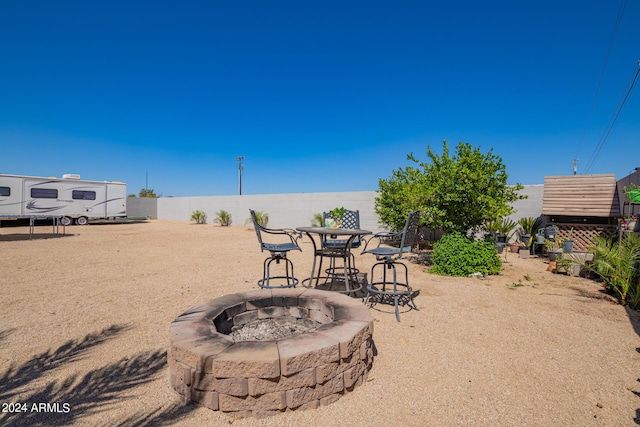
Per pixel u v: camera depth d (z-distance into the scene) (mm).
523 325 3539
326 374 2158
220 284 5445
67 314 3906
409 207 7895
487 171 6492
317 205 14953
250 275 6164
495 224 9172
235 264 7305
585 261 5992
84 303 4344
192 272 6391
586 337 3227
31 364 2705
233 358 2020
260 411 2025
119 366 2668
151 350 2959
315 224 14531
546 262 7461
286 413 2062
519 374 2549
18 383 2428
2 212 15609
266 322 3281
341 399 2238
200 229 16812
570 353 2895
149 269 6641
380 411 2109
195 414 2061
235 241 11898
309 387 2105
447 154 6820
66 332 3371
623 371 2590
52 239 11719
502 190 6715
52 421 2004
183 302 4422
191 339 2281
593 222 8422
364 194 13414
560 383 2426
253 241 11984
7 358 2805
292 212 15898
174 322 2592
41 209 16844
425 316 3836
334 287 5273
